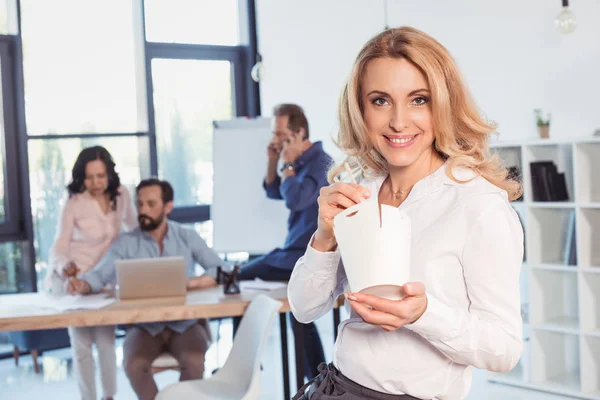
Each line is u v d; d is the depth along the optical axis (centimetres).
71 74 583
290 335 593
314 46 608
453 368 134
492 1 487
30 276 568
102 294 351
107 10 596
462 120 135
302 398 148
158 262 333
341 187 135
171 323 351
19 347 531
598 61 436
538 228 444
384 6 552
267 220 493
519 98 477
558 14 430
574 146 416
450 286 129
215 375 290
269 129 503
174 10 630
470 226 126
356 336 139
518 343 122
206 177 646
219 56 654
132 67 609
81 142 588
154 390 349
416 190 135
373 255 114
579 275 419
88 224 391
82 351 373
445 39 518
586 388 419
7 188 562
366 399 138
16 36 559
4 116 560
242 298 326
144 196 372
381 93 132
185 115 636
